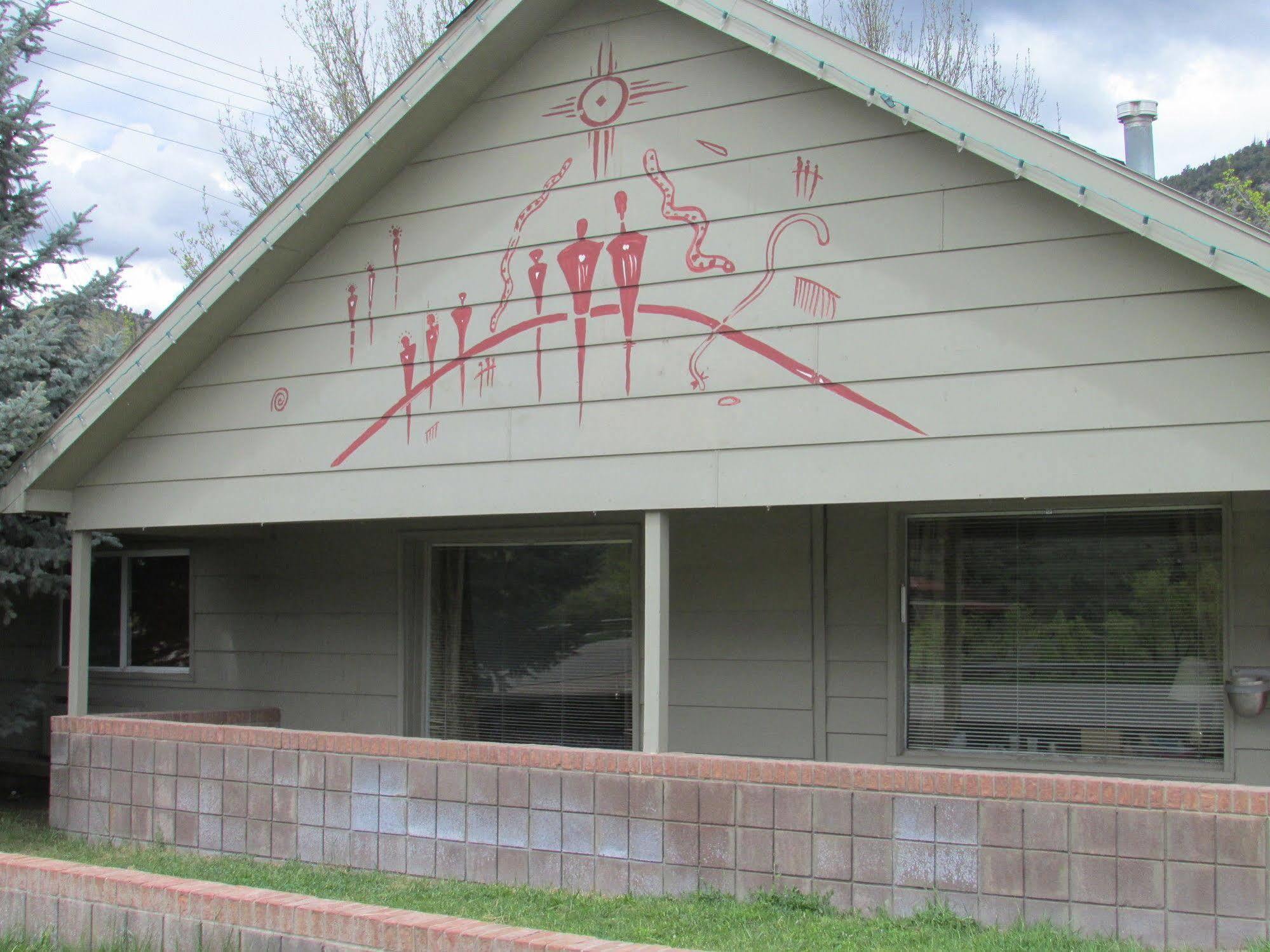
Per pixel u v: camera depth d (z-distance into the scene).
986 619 8.33
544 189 7.86
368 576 10.88
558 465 7.66
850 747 8.59
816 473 6.91
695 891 6.80
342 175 8.11
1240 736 7.53
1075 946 5.69
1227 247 5.85
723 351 7.22
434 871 7.55
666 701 7.24
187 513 9.00
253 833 8.26
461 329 8.08
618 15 7.66
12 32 11.55
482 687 10.37
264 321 8.79
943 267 6.68
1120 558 8.01
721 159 7.31
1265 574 7.50
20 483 9.30
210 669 11.74
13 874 6.10
